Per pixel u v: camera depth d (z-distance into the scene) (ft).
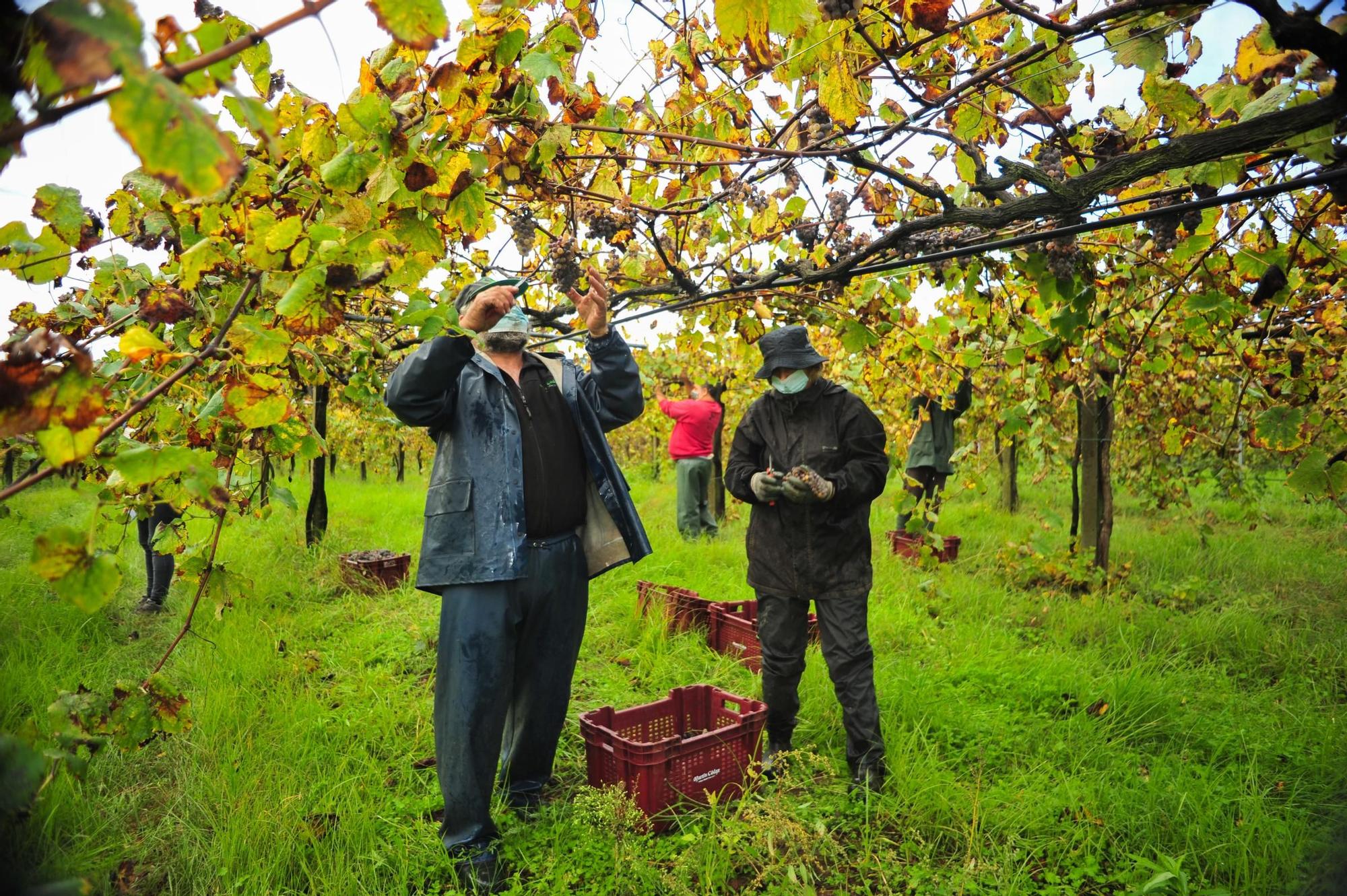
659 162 6.82
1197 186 5.96
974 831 8.09
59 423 2.68
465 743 7.66
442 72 4.53
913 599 16.70
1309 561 20.38
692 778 8.85
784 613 9.78
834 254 9.20
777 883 7.61
